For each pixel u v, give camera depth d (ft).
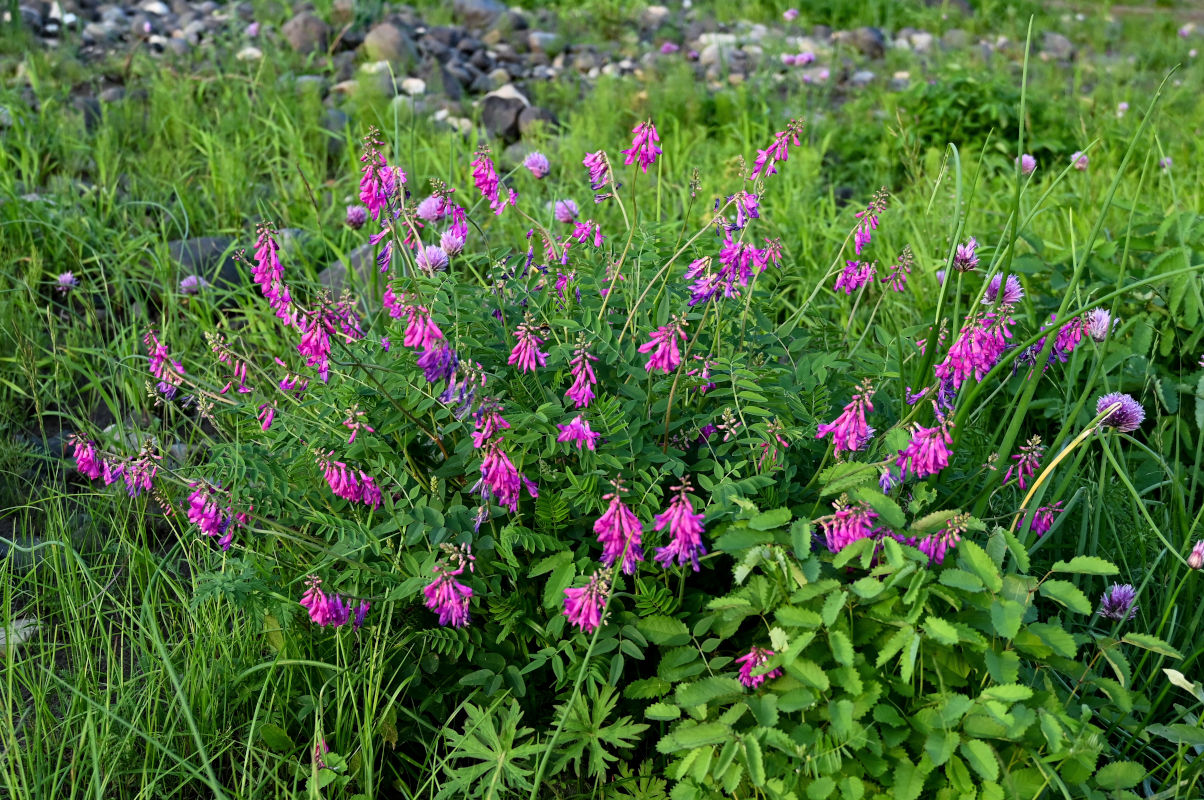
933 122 22.33
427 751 8.36
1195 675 9.06
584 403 8.16
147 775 7.98
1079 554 9.68
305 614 8.85
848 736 7.15
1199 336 12.04
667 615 8.21
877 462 8.39
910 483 9.13
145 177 17.43
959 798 7.10
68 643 9.52
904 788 7.03
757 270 9.45
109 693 8.37
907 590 7.58
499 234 16.01
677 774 7.34
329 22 26.48
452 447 9.35
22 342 11.80
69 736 8.34
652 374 9.18
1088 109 24.07
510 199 9.83
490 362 9.12
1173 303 12.14
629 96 23.17
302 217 16.93
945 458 7.81
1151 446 11.60
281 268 8.43
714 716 7.89
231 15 25.53
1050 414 11.68
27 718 8.68
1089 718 7.78
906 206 16.92
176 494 10.66
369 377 8.71
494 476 7.79
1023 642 7.53
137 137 19.57
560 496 8.34
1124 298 12.66
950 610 7.79
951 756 7.16
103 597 9.71
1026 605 7.55
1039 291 13.37
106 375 13.21
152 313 14.82
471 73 25.26
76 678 8.67
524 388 8.90
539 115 21.86
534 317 9.41
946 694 7.27
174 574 10.30
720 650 8.59
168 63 23.11
